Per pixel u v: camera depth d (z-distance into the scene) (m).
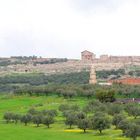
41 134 175.38
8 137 166.00
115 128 192.50
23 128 198.38
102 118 183.50
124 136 170.62
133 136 162.25
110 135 175.25
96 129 181.62
